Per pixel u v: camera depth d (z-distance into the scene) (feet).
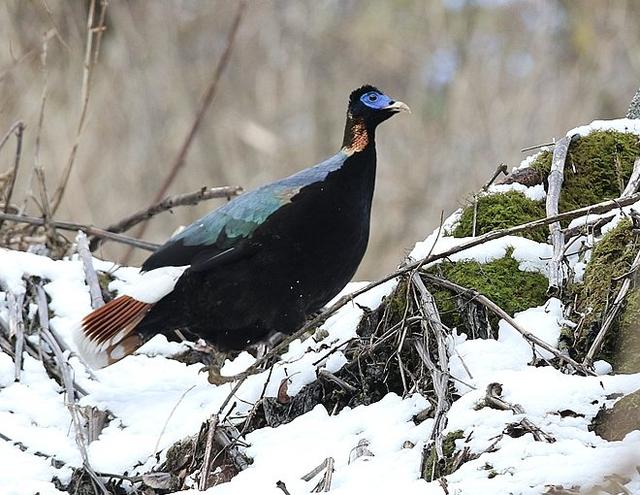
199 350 35.76
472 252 30.42
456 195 62.03
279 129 70.44
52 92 64.75
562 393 24.20
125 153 67.51
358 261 34.04
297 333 28.94
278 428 27.96
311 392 29.48
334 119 71.10
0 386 32.17
